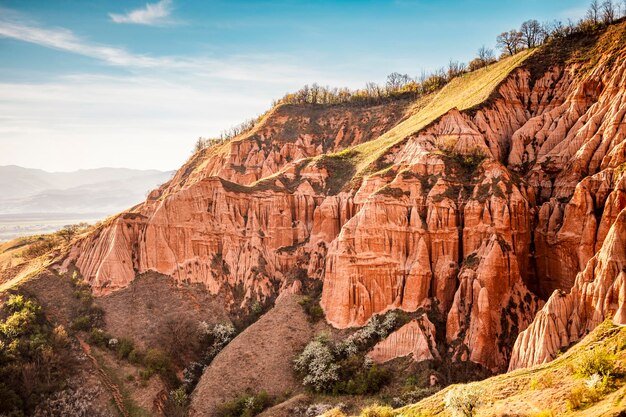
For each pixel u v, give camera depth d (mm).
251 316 102312
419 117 137625
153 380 83250
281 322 92812
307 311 94500
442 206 88688
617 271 60875
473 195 88750
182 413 78312
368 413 59344
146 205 134750
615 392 43688
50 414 73250
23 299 94188
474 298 78438
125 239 107750
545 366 54562
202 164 187500
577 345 55844
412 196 92562
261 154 166375
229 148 171375
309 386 79062
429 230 88375
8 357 76375
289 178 124812
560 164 92000
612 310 59094
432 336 79375
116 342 89875
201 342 96125
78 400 76312
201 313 101312
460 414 49938
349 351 82188
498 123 110375
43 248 129000
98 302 98500
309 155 169625
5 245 149500
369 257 89312
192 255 109188
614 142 84188
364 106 183625
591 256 75000
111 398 77812
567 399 45656
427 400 58844
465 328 78250
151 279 104750
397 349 79688
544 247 83750
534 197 90125
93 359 85312
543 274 83688
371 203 91875
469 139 101500
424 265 86562
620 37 106250
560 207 84125
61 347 84125
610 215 73188
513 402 49156
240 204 116312
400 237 89500
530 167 98375
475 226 85375
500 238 82562
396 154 109875
